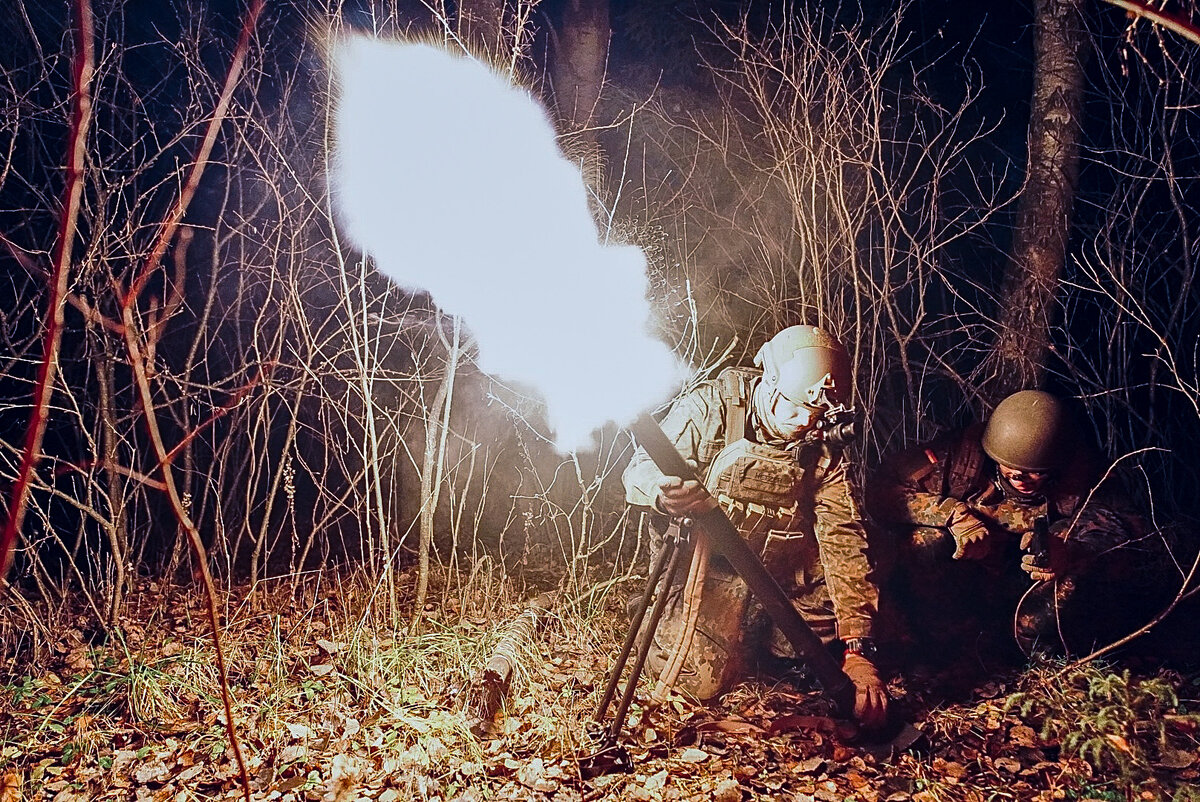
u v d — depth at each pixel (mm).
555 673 4039
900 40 7820
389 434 6270
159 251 1660
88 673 4152
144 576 5520
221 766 3346
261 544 4941
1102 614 4215
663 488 3205
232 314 6285
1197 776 3271
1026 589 4219
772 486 3551
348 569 5516
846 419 3426
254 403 5621
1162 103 6117
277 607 4973
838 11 7004
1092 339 6480
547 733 3496
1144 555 4293
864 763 3391
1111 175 6688
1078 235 6688
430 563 5695
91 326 4746
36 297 4953
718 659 3783
